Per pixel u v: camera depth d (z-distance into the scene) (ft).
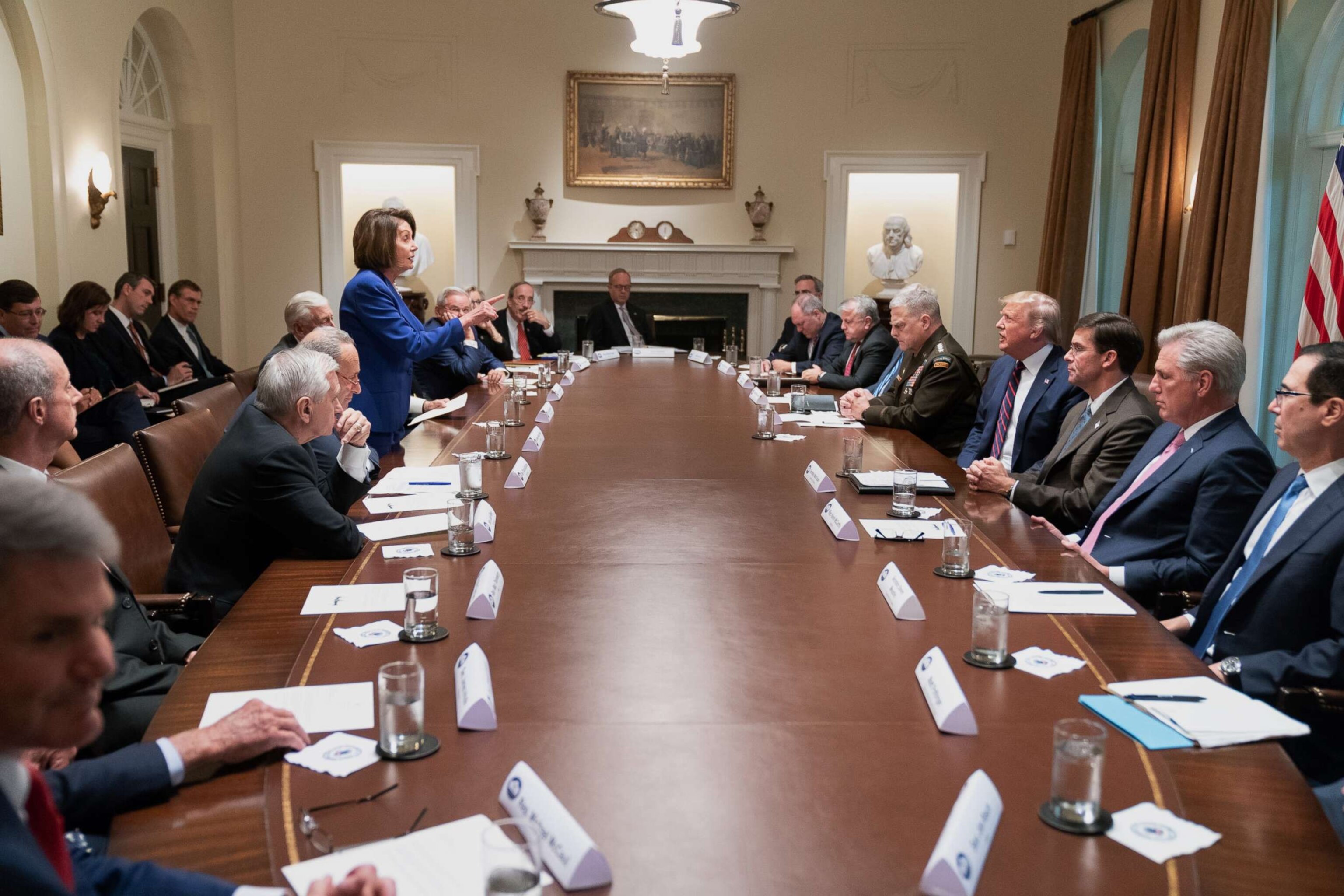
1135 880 4.01
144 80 28.50
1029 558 8.36
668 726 5.24
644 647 6.27
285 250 32.40
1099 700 5.58
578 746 5.04
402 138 32.27
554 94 32.42
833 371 22.15
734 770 4.81
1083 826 4.32
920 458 12.66
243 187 32.09
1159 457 10.15
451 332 14.01
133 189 28.02
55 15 22.36
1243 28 20.90
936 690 5.45
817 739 5.13
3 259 21.26
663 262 32.78
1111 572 9.12
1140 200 25.03
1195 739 5.14
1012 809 4.49
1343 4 19.98
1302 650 6.87
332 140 32.07
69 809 4.43
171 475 11.09
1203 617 8.35
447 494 10.14
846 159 32.60
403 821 4.39
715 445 12.98
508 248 32.89
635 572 7.74
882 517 9.46
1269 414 21.86
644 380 20.01
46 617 3.19
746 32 32.30
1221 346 9.23
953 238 34.32
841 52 32.30
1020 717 5.40
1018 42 31.89
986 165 32.35
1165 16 24.26
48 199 22.39
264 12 31.55
